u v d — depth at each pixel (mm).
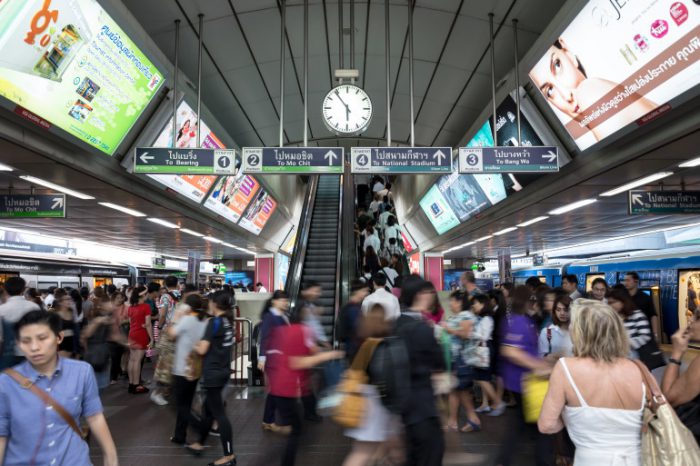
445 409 5027
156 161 7855
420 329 3080
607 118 6762
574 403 2043
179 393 4613
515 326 3752
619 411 1987
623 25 5734
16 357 4484
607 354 2053
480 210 14398
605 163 7965
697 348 5836
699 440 2615
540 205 12016
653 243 19406
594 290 5586
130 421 5574
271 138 16375
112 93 7121
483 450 4445
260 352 5055
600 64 6383
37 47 5488
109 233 18266
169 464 4250
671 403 2602
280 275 26938
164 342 6121
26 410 1986
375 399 2979
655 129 6645
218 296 4398
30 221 15094
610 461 1953
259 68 11398
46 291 14812
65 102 6359
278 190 19922
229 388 7254
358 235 14758
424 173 7875
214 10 8805
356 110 9195
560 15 6594
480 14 8984
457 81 11836
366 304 5621
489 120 9984
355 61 11547
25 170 7879
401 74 12102
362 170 7844
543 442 3467
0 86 5320
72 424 2068
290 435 3814
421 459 2926
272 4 8969
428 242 24594
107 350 4543
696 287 8531
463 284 6332
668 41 5277
